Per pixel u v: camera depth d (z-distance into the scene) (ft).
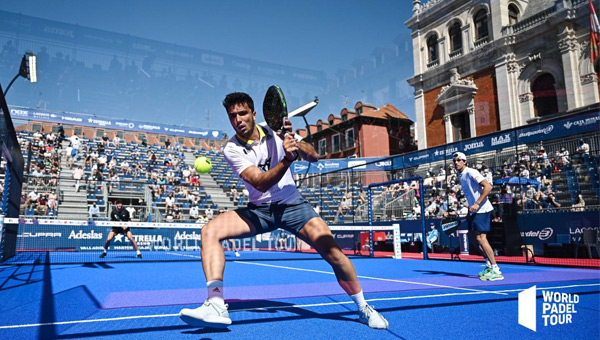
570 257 29.35
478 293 12.62
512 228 31.58
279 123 7.45
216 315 7.06
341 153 91.04
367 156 83.66
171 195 63.41
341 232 48.91
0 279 17.47
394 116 85.71
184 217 59.62
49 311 9.97
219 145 112.78
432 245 39.86
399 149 84.43
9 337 7.43
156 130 106.32
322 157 96.94
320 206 56.24
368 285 14.78
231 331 8.00
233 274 19.84
